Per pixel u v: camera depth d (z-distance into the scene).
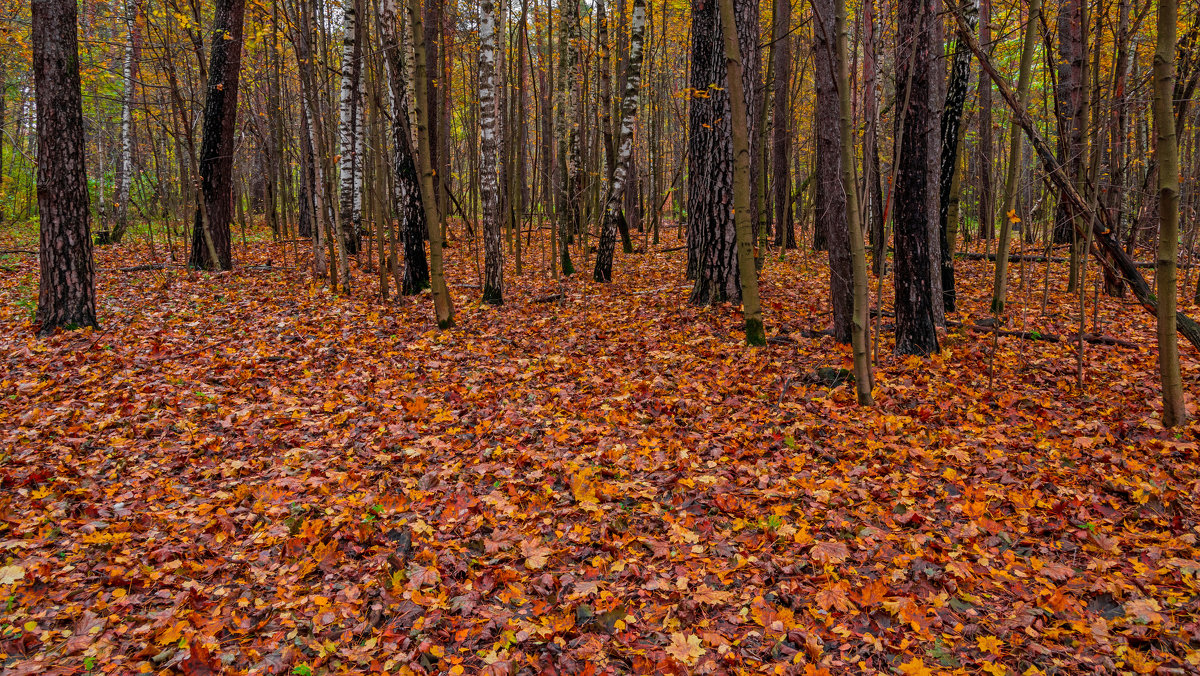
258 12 13.99
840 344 7.82
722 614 3.31
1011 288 11.71
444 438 5.69
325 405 6.44
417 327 9.59
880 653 3.00
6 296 10.53
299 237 20.52
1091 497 4.30
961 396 6.24
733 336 8.44
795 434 5.54
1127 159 12.45
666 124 28.91
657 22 22.25
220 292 11.52
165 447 5.42
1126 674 2.77
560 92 17.30
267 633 3.27
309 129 13.38
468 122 21.52
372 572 3.76
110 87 17.91
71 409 6.05
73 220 8.45
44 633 3.17
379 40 11.16
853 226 5.82
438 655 3.05
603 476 4.86
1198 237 11.94
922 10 6.03
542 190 27.25
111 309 9.84
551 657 3.03
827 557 3.67
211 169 13.70
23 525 4.11
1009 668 2.81
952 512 4.23
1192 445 4.85
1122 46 8.43
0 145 23.95
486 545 3.93
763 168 13.77
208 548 4.01
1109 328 8.58
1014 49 11.80
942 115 9.53
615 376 7.16
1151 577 3.38
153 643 3.14
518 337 8.98
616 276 14.02
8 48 14.90
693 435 5.55
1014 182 7.20
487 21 10.16
